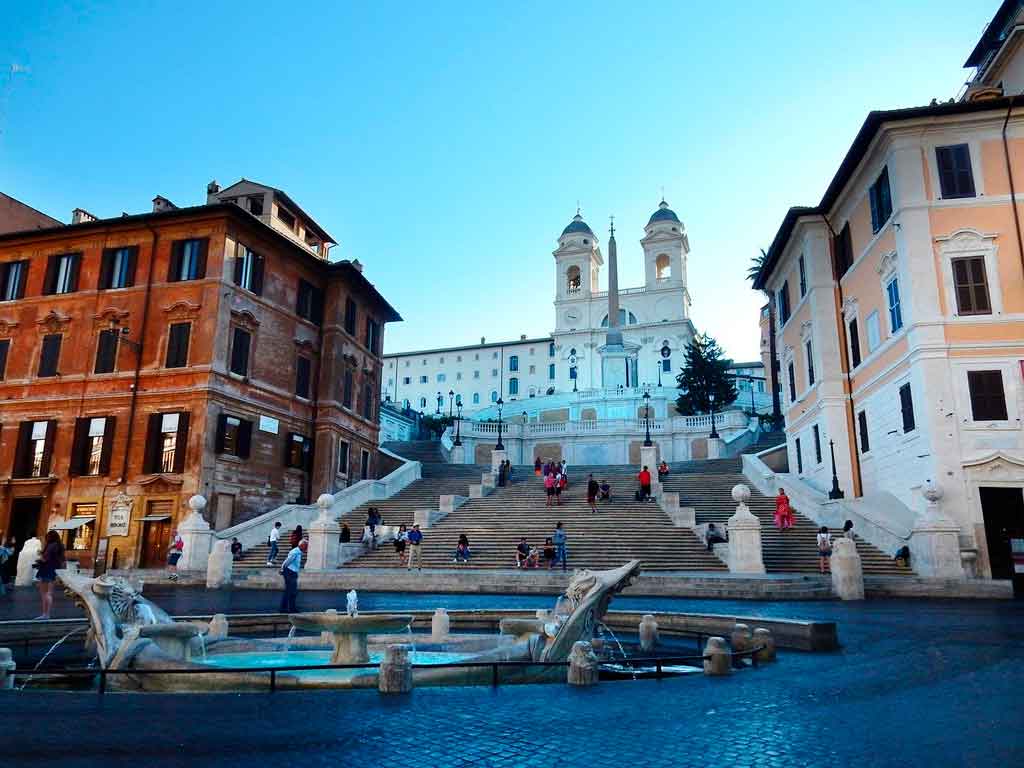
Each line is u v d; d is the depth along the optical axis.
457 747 5.78
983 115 24.92
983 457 22.58
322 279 40.59
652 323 104.25
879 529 23.73
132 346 33.12
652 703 7.44
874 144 26.75
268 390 35.22
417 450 56.91
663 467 38.47
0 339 35.34
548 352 113.38
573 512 31.52
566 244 113.88
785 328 38.38
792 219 33.66
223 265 32.81
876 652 10.69
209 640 11.18
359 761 5.39
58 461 32.84
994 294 24.00
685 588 20.19
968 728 6.30
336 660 10.16
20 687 8.86
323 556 26.25
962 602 18.28
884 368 26.95
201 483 30.53
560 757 5.54
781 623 11.60
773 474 33.25
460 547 26.52
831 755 5.56
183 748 5.67
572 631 9.59
